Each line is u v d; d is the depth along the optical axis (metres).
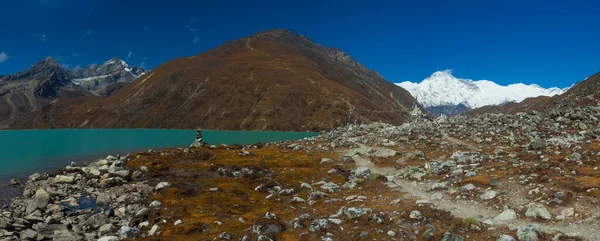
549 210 21.34
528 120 63.62
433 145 56.19
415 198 27.98
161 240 22.06
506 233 19.16
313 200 30.19
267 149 71.56
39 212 29.70
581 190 22.86
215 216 26.89
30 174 52.16
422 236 20.08
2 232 23.48
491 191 25.44
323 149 65.19
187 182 40.75
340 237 21.00
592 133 43.94
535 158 34.72
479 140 55.97
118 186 39.16
